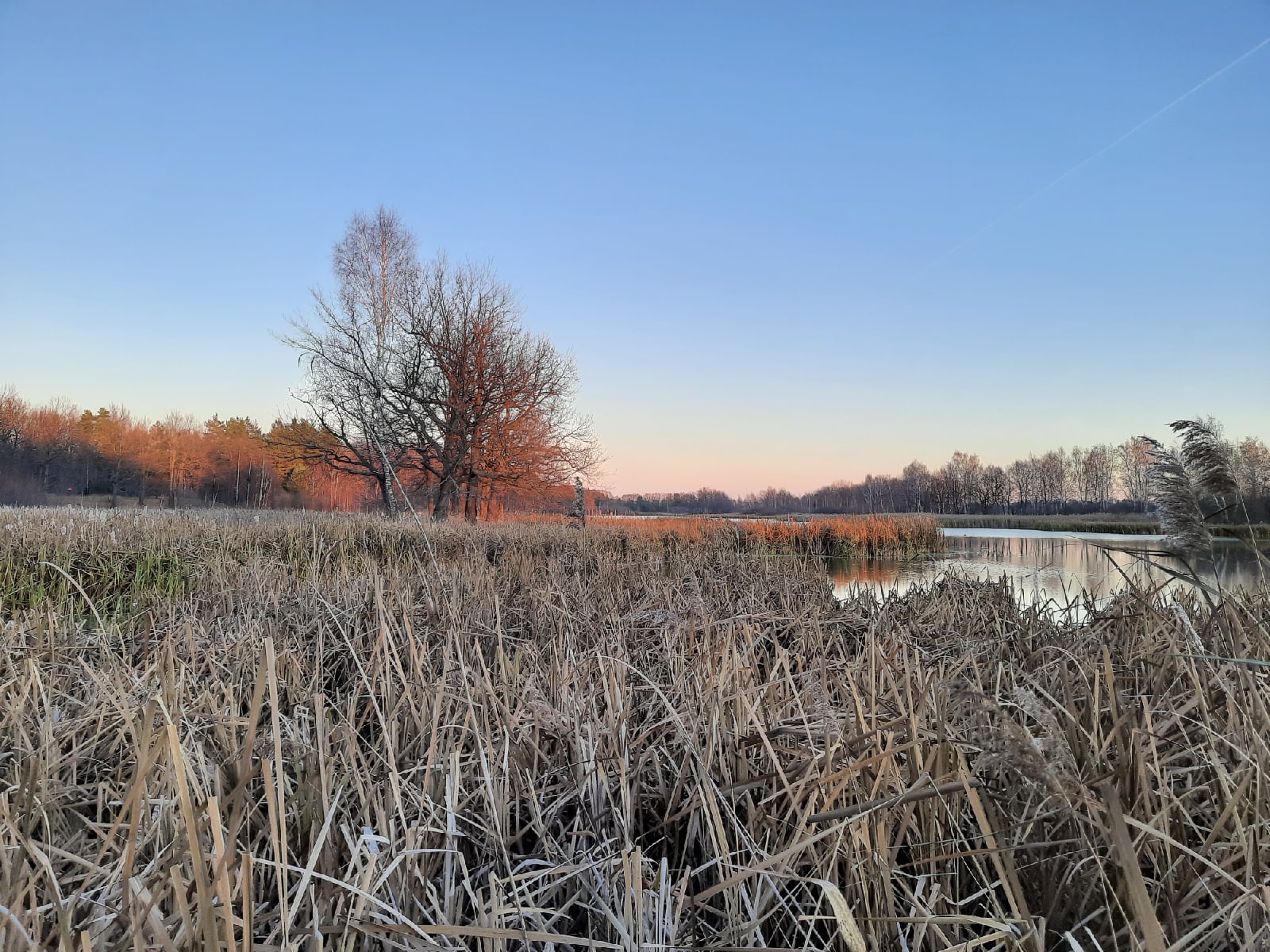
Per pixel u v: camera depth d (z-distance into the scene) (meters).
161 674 2.75
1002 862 1.56
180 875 1.28
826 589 7.41
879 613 5.51
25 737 2.34
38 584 7.86
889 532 20.36
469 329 28.39
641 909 1.58
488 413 28.33
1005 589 6.02
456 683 3.11
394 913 1.46
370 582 5.71
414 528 13.41
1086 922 1.54
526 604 5.80
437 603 4.89
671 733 2.75
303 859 1.89
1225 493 3.20
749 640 3.45
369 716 2.88
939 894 1.62
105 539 9.98
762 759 2.35
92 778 2.44
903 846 1.96
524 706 2.81
